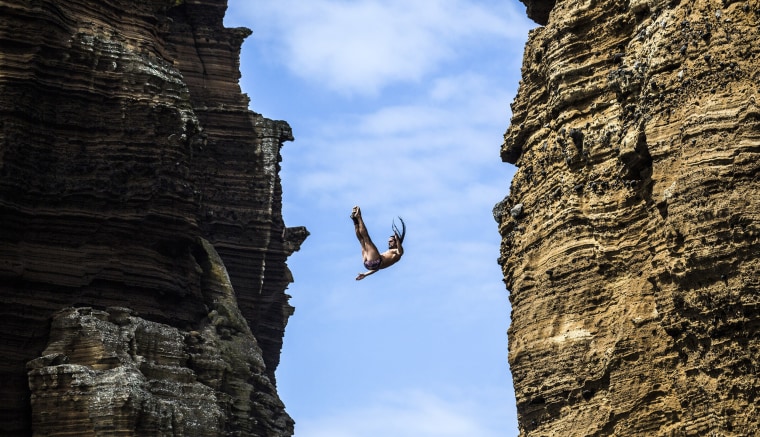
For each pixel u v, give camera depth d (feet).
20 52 209.67
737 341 117.50
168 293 216.74
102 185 213.05
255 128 275.80
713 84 122.21
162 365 207.41
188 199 219.20
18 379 199.52
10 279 202.08
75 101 214.07
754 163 117.70
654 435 130.31
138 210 214.69
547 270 143.54
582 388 137.80
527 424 144.46
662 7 131.03
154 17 231.71
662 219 128.57
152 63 222.89
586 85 143.43
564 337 140.36
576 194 142.31
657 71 126.72
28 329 202.69
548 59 147.33
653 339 131.85
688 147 121.39
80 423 194.39
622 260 136.98
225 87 277.64
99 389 195.11
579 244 141.08
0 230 202.90
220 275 231.09
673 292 122.01
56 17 213.87
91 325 201.67
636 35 137.59
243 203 270.67
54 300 205.77
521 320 146.41
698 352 121.08
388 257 130.62
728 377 118.21
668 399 129.90
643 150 131.23
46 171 209.36
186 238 219.00
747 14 122.62
